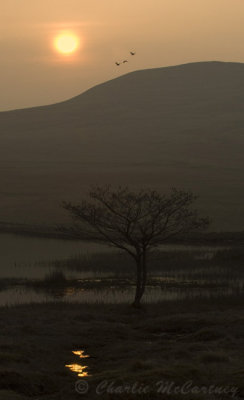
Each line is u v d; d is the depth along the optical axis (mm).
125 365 37000
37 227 154250
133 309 62375
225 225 166500
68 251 115938
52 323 52406
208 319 52406
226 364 35375
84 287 80312
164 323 52625
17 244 128125
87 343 45062
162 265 96188
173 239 123938
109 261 100562
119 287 79938
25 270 94250
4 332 47562
